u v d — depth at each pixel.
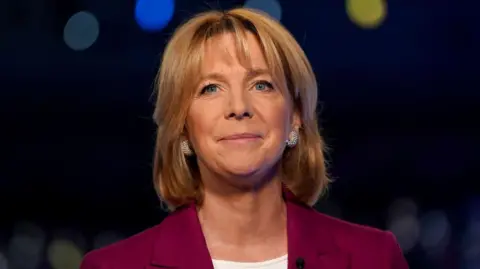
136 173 7.98
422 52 7.65
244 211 2.84
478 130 7.98
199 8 5.87
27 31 7.44
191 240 2.86
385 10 5.78
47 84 7.66
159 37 7.39
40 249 7.54
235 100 2.71
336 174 7.96
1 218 7.96
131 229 8.00
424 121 7.98
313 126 3.00
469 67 7.70
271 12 5.89
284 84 2.79
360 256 2.95
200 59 2.77
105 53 7.47
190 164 2.95
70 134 7.91
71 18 6.77
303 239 2.90
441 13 7.55
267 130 2.73
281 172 3.04
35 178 7.98
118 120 7.83
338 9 7.31
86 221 8.00
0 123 7.81
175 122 2.82
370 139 7.97
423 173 8.04
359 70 7.61
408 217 7.69
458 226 7.53
